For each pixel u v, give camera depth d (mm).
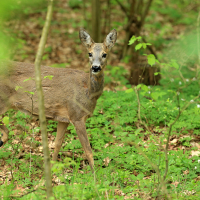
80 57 18984
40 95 5457
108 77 15164
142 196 7191
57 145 9203
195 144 10461
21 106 9070
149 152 8992
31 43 20016
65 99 8781
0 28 4801
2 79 8812
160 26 23828
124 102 12484
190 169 8609
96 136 10375
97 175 7949
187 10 23578
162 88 14281
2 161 9062
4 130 9273
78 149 10047
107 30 21891
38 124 11250
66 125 9266
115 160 8922
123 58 18781
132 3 18234
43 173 8352
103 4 25703
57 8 25688
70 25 23328
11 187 7246
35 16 23594
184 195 7145
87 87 8812
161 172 7961
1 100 8922
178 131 11203
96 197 6660
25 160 9188
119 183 7742
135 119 11344
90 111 8875
